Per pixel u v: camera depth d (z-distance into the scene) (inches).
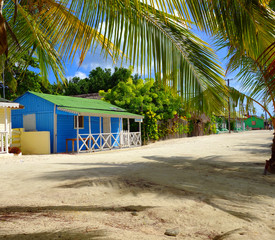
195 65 133.8
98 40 138.9
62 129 621.3
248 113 279.3
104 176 243.9
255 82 285.1
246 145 618.2
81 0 117.1
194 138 1037.8
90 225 119.3
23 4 159.3
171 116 1010.1
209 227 122.3
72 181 221.9
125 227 119.9
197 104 139.9
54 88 962.1
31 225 116.3
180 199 169.6
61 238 100.4
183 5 106.9
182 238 108.3
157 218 134.3
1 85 801.6
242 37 120.4
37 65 794.8
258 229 119.4
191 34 131.7
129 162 357.4
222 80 139.5
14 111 675.4
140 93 968.3
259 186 209.0
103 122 784.9
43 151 579.2
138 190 192.5
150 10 120.9
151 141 927.7
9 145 542.0
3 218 126.8
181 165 321.7
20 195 178.2
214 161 358.0
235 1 110.7
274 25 114.3
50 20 134.3
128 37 124.0
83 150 663.8
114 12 118.0
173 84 131.5
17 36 175.0
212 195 180.2
